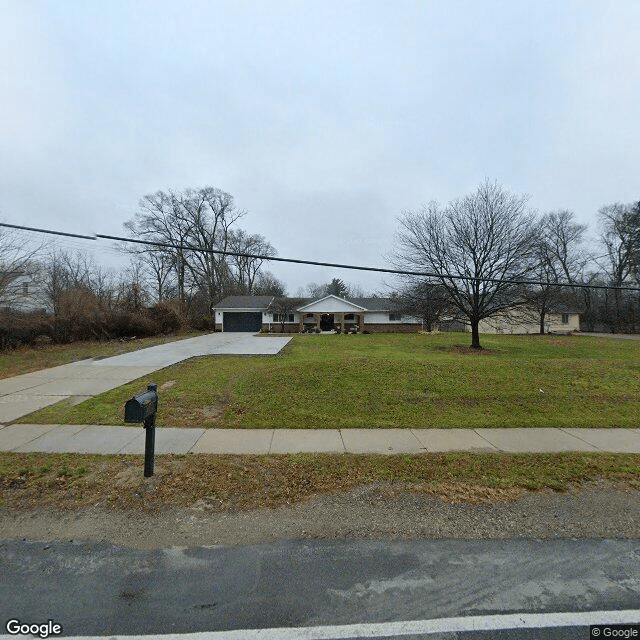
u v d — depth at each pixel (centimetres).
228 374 943
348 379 832
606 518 327
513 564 262
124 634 199
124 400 724
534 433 572
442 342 2234
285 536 295
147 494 362
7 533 296
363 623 208
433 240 1788
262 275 5378
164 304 2872
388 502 352
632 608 221
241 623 208
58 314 2052
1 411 653
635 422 628
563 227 3906
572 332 3966
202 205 3897
